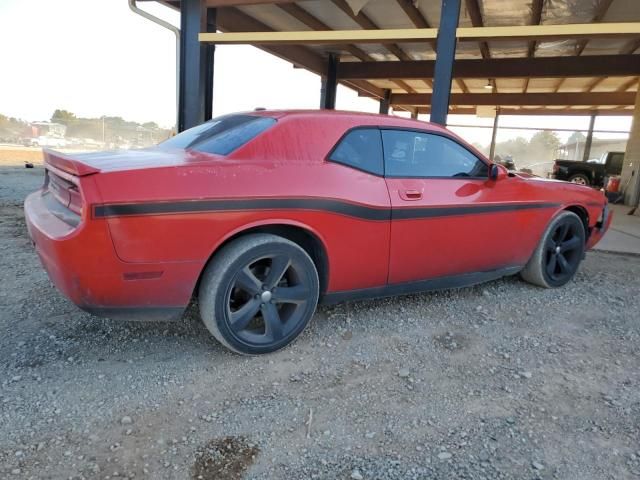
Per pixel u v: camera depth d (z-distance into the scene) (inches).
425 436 85.0
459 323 136.9
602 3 326.6
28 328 121.0
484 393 99.7
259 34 275.1
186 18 291.9
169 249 95.4
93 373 101.7
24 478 71.1
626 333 133.7
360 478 74.0
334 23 410.3
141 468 74.4
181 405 91.8
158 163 99.7
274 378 103.2
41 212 106.9
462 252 140.8
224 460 77.2
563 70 498.6
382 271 126.8
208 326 106.3
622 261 225.1
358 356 114.5
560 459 79.8
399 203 124.0
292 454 79.3
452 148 140.9
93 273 90.7
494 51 494.3
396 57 544.4
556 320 141.8
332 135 119.6
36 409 88.0
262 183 104.6
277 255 108.8
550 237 164.6
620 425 89.8
